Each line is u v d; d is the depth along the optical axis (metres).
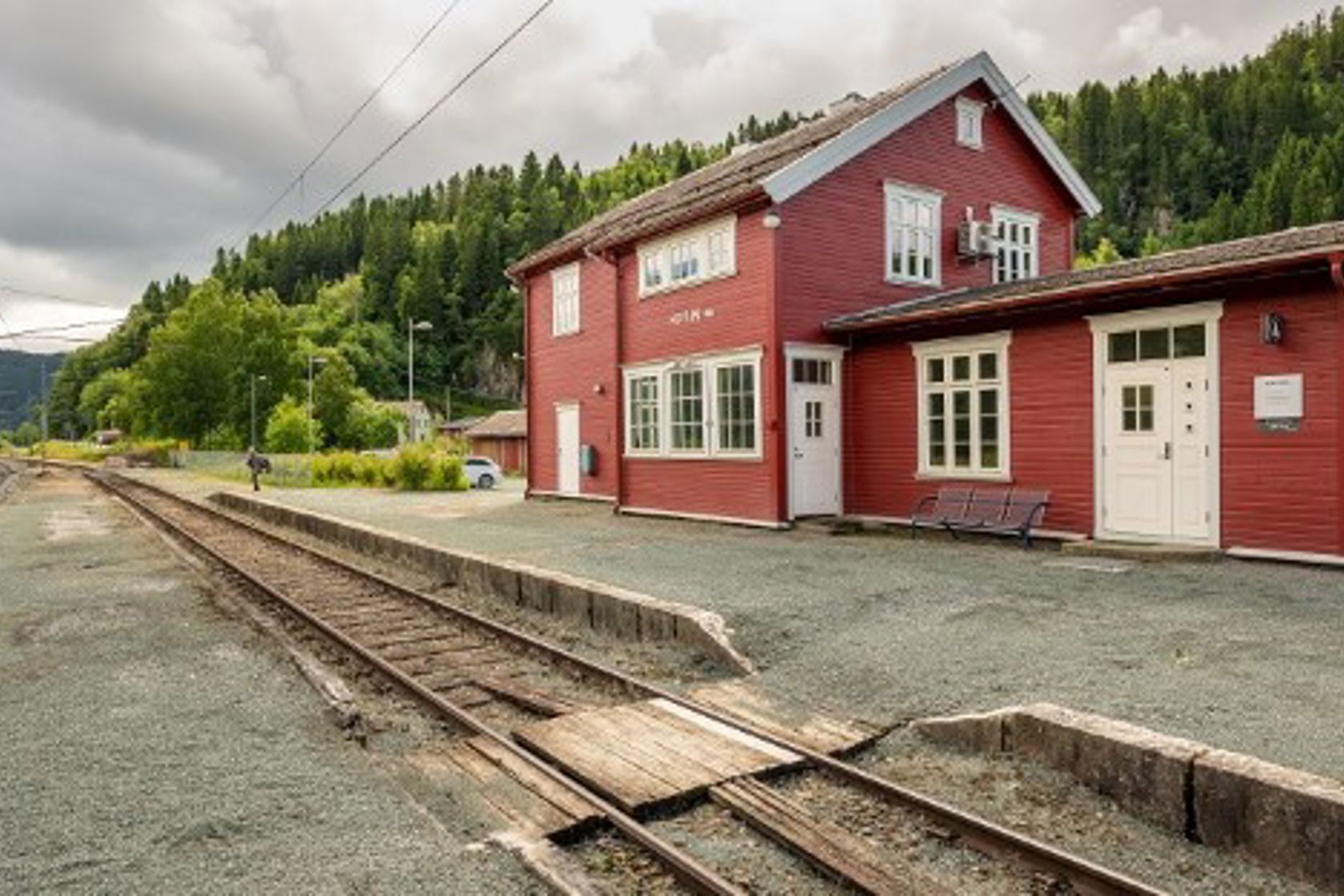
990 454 14.79
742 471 17.36
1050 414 13.83
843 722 6.34
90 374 149.75
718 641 8.12
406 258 171.38
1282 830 4.16
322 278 187.00
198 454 68.50
